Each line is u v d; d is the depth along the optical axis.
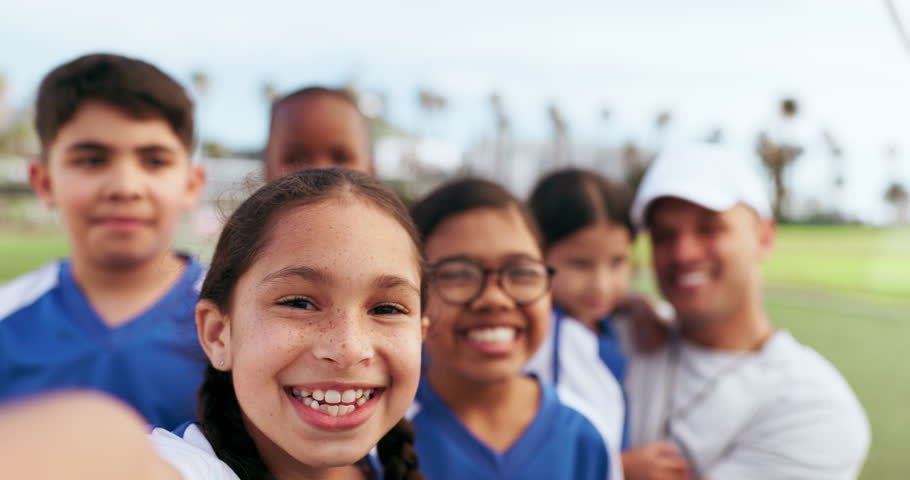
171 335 0.88
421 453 0.80
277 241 0.49
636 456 0.99
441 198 0.85
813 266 9.89
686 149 1.11
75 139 0.86
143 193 0.88
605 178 1.25
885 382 3.34
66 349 0.89
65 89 0.87
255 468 0.51
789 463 0.98
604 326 1.18
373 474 0.62
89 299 0.92
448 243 0.81
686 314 1.07
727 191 1.04
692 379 1.07
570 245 1.13
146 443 0.27
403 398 0.51
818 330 4.88
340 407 0.48
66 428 0.24
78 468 0.23
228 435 0.52
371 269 0.49
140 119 0.88
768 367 1.04
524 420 0.82
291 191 0.51
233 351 0.50
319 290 0.48
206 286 0.54
